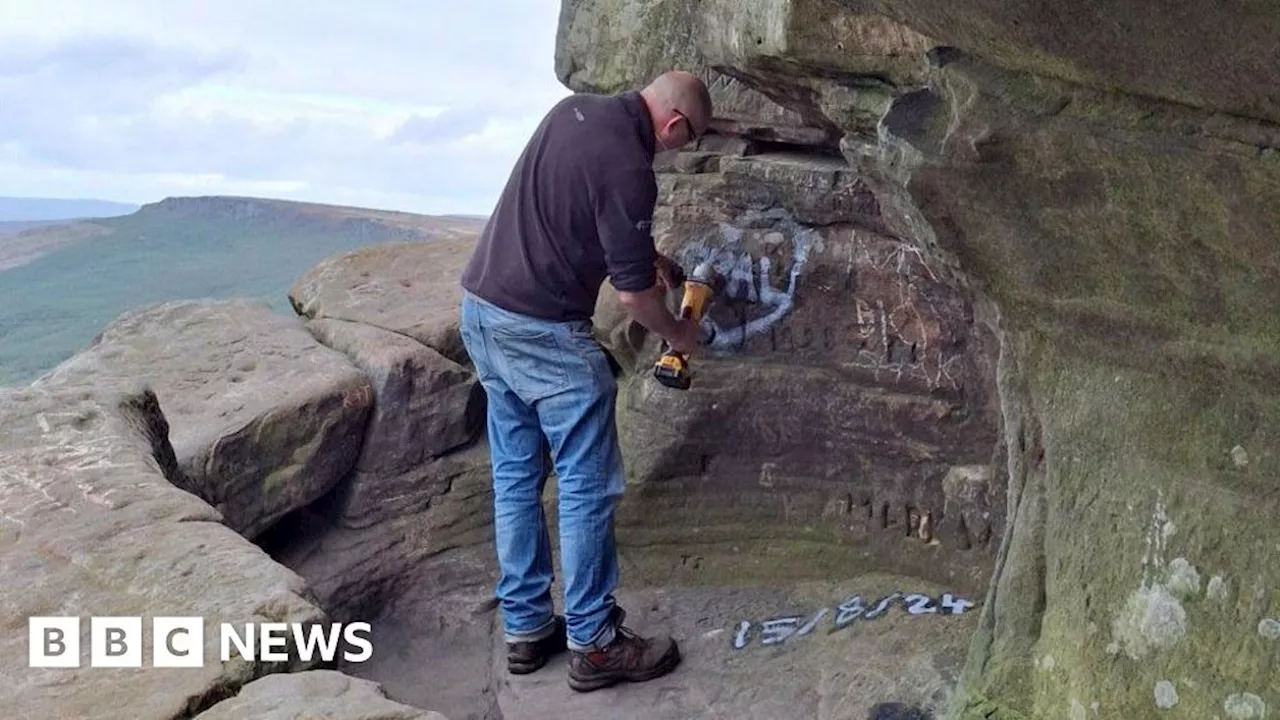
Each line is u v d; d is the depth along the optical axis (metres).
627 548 3.24
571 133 2.37
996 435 2.81
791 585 3.07
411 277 3.89
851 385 2.97
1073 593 1.73
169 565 1.95
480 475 3.37
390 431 3.27
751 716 2.54
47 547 2.02
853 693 2.54
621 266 2.39
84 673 1.67
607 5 3.30
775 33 2.12
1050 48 1.32
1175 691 1.58
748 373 3.06
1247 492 1.49
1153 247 1.44
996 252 1.64
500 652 3.03
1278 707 1.46
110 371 3.34
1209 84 1.21
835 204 2.85
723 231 3.01
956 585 2.89
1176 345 1.52
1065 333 1.66
